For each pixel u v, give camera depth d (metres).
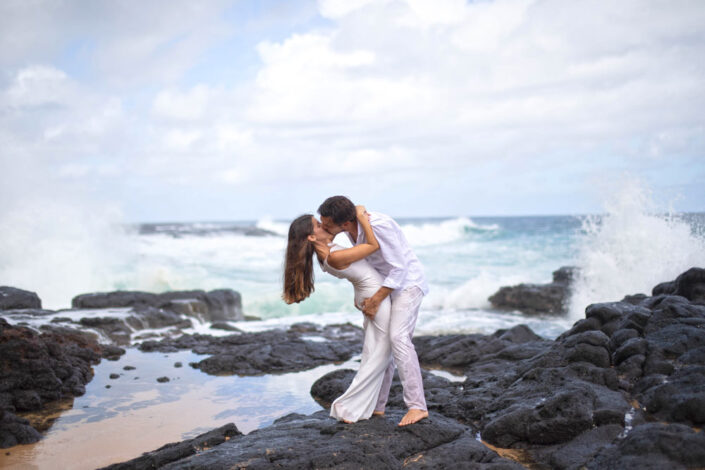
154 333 10.42
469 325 11.84
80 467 4.25
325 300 17.05
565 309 13.79
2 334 6.35
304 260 3.93
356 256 3.82
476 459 3.77
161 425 5.27
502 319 12.71
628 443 3.48
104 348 8.62
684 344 4.68
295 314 16.70
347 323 11.32
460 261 24.86
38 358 6.34
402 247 4.04
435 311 14.36
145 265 19.86
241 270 23.23
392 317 4.07
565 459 3.74
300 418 4.93
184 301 12.38
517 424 4.24
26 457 4.46
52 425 5.29
